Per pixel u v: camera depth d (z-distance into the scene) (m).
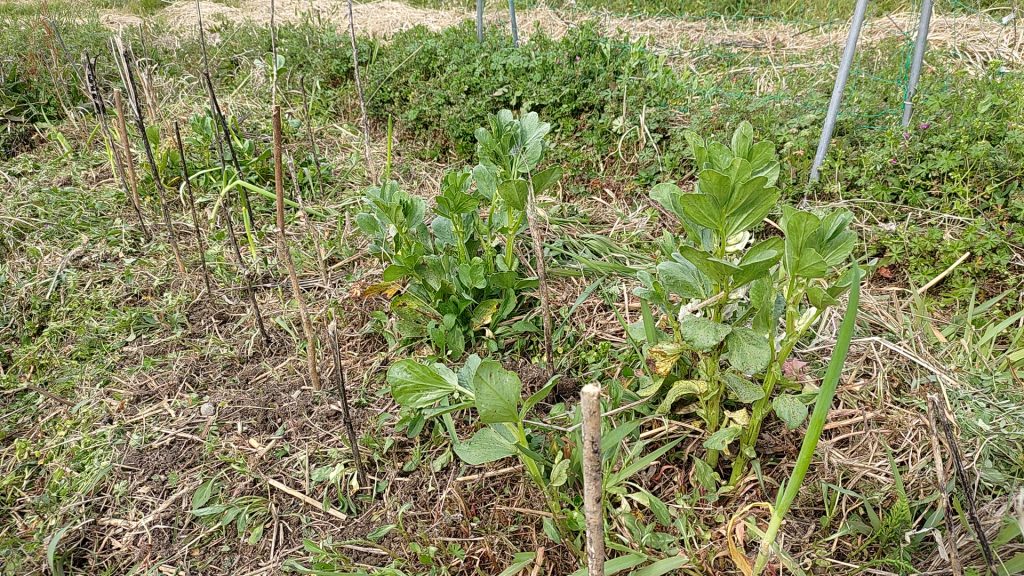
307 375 2.61
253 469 2.26
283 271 3.19
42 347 2.82
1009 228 2.89
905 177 3.22
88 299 3.02
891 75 4.33
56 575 1.98
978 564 1.75
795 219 1.56
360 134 4.54
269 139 4.29
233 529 2.11
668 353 1.88
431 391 1.86
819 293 1.66
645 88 4.07
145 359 2.71
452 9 7.31
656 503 1.93
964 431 2.12
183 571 1.99
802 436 2.18
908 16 5.74
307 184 3.83
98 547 2.09
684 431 2.18
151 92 3.75
